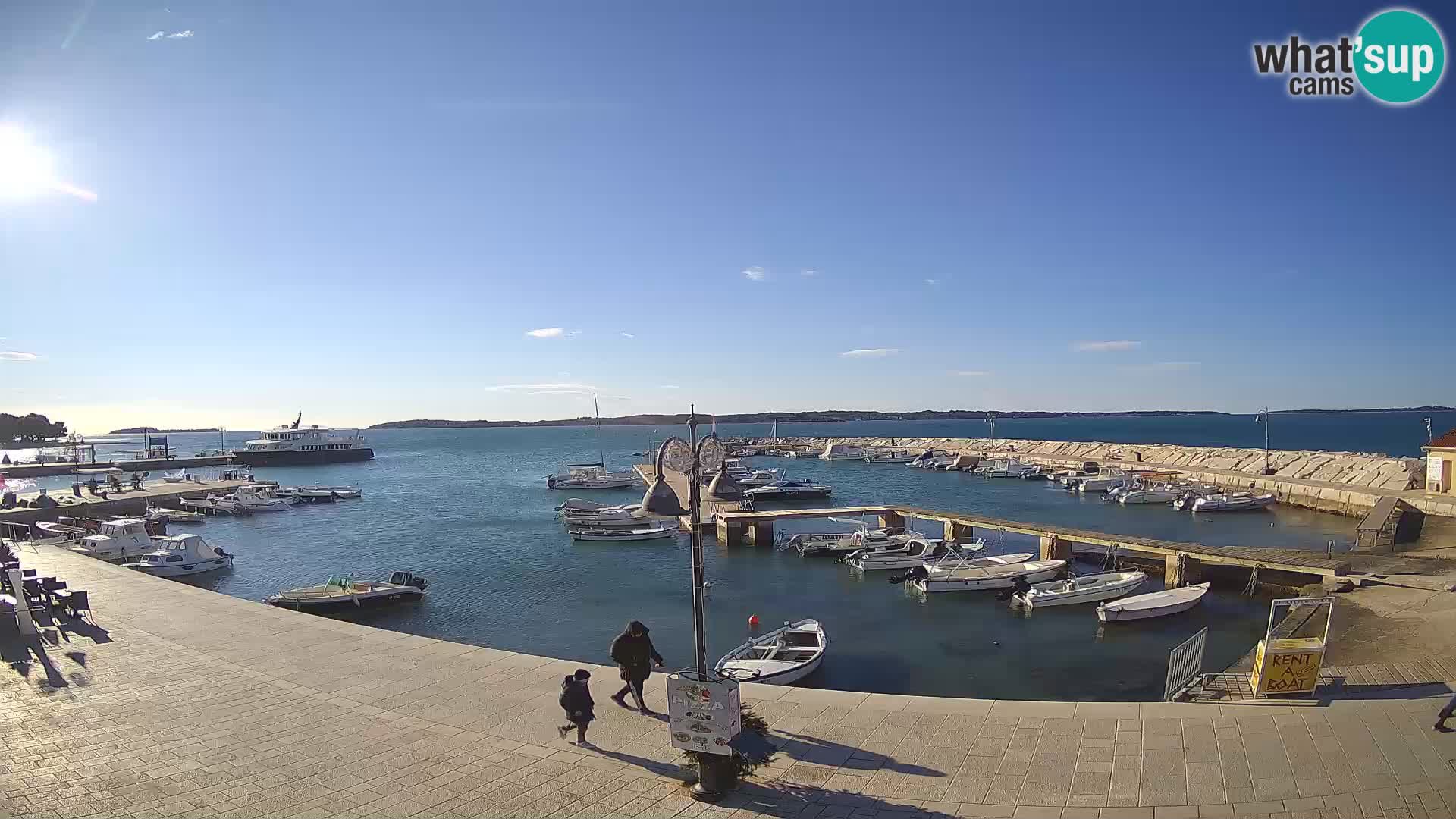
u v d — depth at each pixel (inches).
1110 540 1524.4
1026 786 411.8
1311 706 519.2
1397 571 1235.2
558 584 1577.3
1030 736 474.0
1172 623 1222.9
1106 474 3454.7
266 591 1585.9
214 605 838.5
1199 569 1444.4
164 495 3009.4
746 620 1301.7
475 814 389.7
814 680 997.8
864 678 1007.6
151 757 461.4
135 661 644.1
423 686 582.2
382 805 400.8
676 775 432.8
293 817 389.4
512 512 2726.4
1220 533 2128.4
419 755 462.0
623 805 398.9
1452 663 629.9
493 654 655.1
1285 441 7081.7
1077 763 436.8
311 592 1412.4
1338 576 1210.0
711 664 1072.8
